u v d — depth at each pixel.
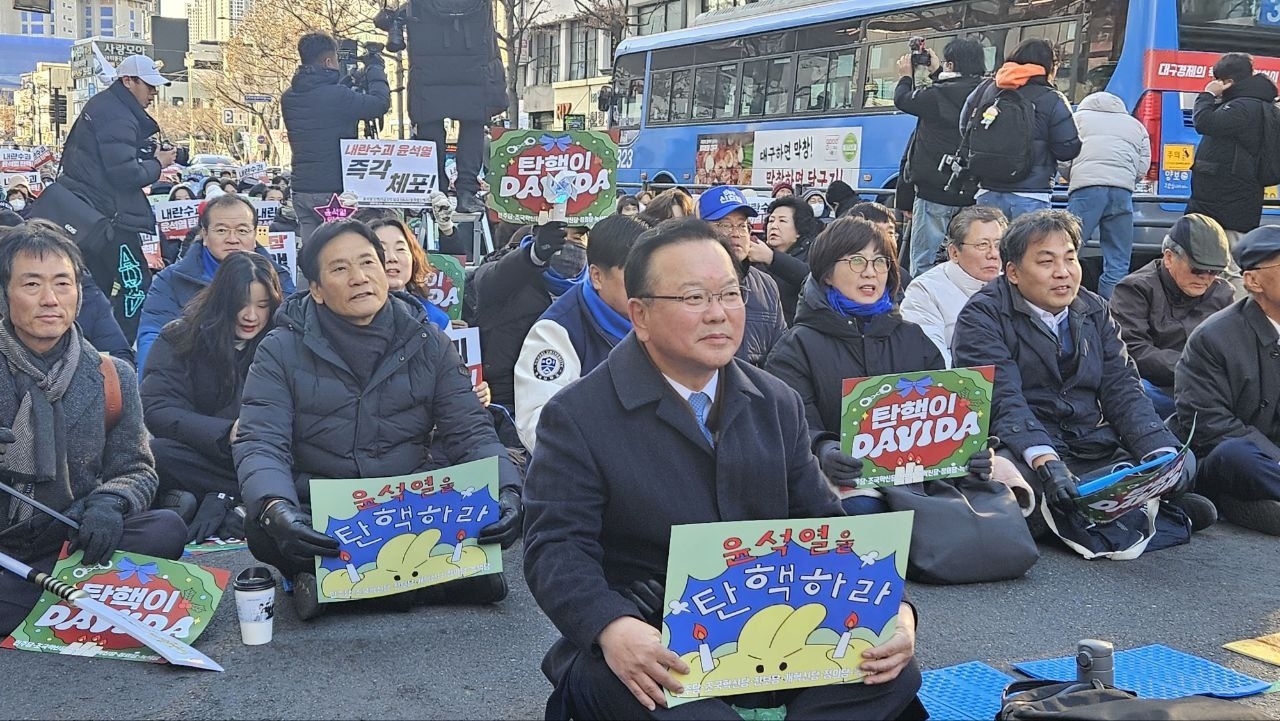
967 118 10.00
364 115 10.93
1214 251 7.24
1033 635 4.71
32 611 4.52
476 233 11.26
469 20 11.06
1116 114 10.74
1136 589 5.29
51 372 4.53
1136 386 6.09
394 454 5.02
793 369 5.50
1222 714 3.05
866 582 3.06
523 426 5.33
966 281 7.10
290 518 4.45
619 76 22.44
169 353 6.12
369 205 9.00
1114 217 10.84
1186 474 6.02
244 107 57.28
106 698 4.03
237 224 7.40
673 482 3.15
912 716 3.21
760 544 2.98
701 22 20.44
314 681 4.18
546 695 4.11
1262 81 10.37
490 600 4.94
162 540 4.77
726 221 6.62
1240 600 5.16
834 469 5.22
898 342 5.51
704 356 3.06
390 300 5.07
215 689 4.11
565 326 5.43
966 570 5.29
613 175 6.87
